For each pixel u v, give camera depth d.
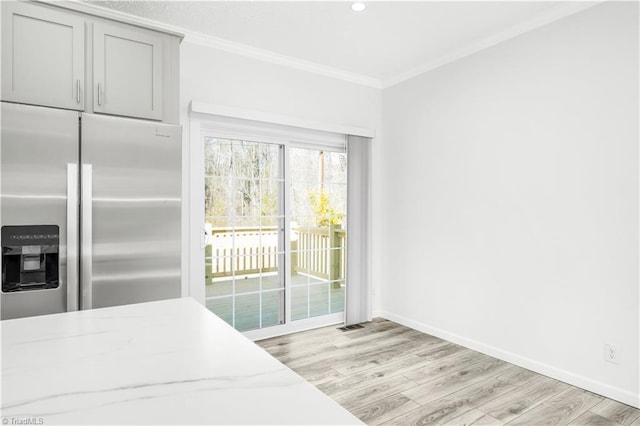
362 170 3.98
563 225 2.64
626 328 2.36
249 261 3.50
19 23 2.02
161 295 2.26
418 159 3.73
